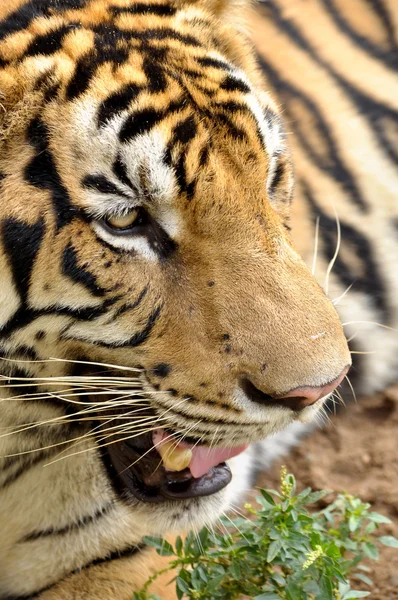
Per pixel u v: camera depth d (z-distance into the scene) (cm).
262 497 718
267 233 606
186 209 586
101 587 742
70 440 650
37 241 590
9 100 591
